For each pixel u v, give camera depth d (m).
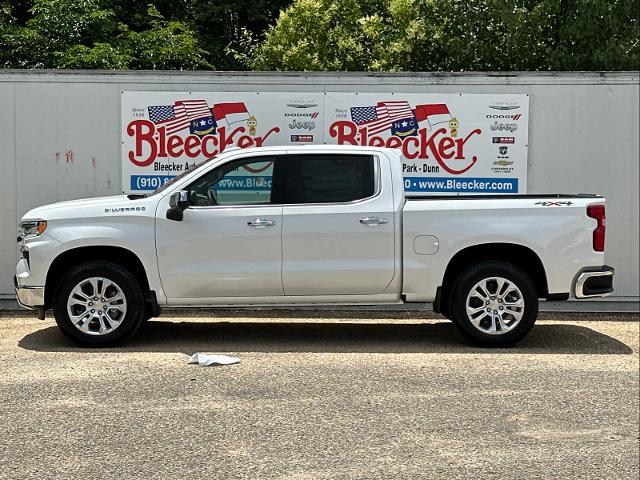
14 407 6.46
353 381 7.30
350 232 8.51
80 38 20.59
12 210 10.89
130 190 10.93
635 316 10.71
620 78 10.77
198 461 5.36
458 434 5.94
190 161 10.93
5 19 21.50
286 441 5.75
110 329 8.42
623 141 10.84
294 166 8.63
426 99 10.87
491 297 8.58
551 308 10.86
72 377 7.35
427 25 16.84
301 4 18.66
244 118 10.93
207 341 8.96
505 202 8.57
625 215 10.88
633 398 6.86
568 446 5.73
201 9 24.52
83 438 5.77
